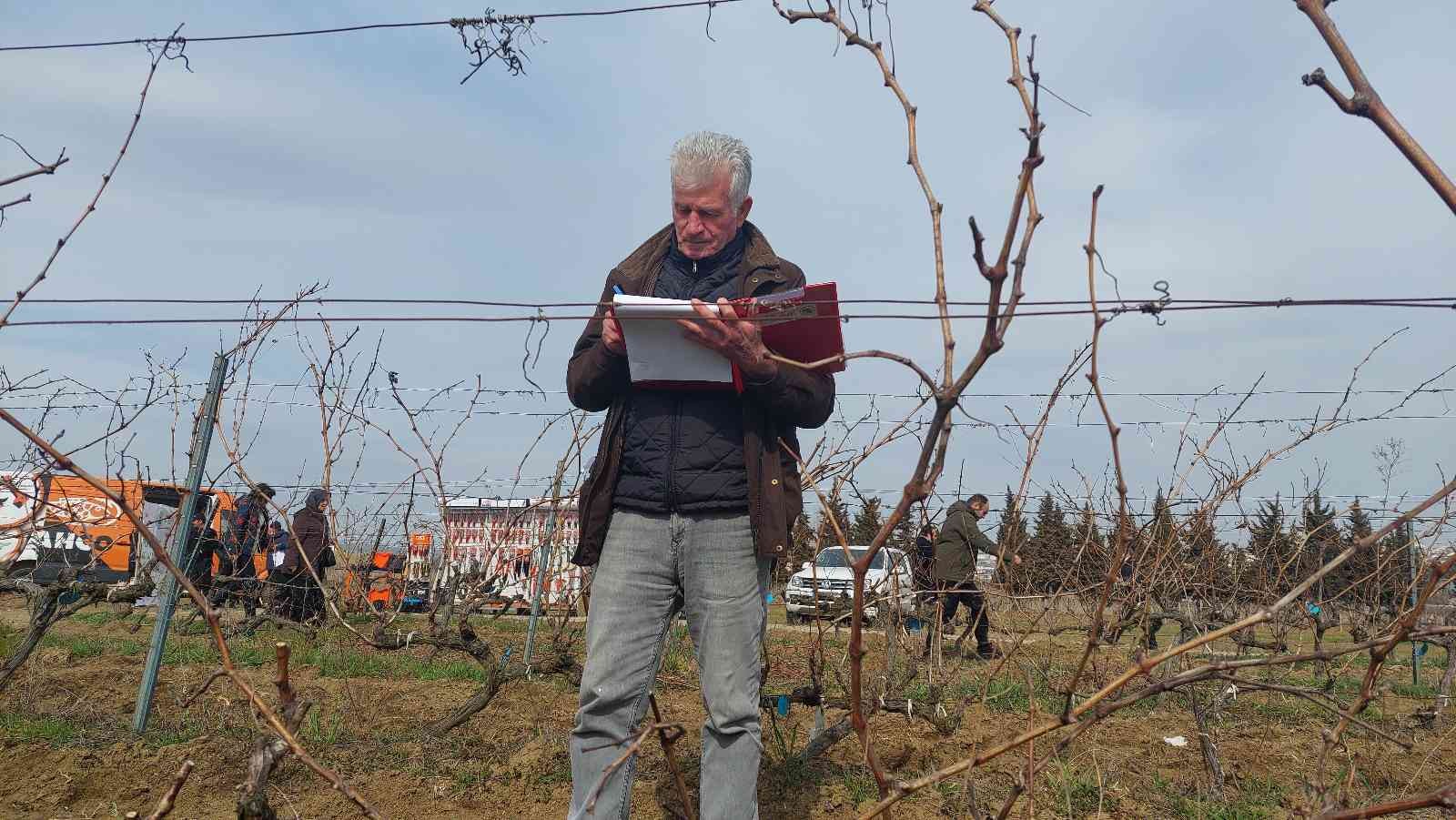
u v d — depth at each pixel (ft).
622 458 8.54
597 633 8.32
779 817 11.30
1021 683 16.93
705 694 8.31
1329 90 4.22
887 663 16.15
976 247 4.57
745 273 8.36
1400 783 12.91
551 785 12.12
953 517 23.54
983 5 4.81
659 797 11.57
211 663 20.89
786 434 8.59
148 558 16.93
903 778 12.55
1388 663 26.45
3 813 10.85
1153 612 19.13
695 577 8.31
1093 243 5.19
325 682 19.08
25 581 15.40
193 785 11.70
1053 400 8.27
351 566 21.81
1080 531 19.10
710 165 8.24
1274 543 20.15
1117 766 13.32
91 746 12.81
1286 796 12.13
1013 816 11.15
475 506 23.32
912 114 5.27
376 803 11.46
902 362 4.96
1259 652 20.57
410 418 16.80
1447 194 4.00
